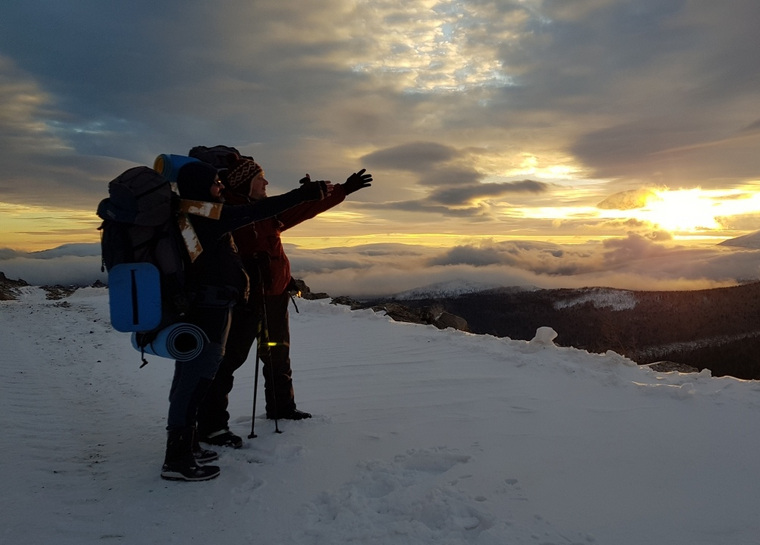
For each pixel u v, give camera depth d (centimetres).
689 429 369
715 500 269
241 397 515
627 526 245
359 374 573
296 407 451
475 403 450
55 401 517
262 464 337
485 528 248
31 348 838
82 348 839
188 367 319
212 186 313
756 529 241
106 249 296
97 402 519
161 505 282
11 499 286
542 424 389
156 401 521
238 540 247
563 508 262
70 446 380
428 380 534
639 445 343
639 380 520
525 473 304
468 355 639
